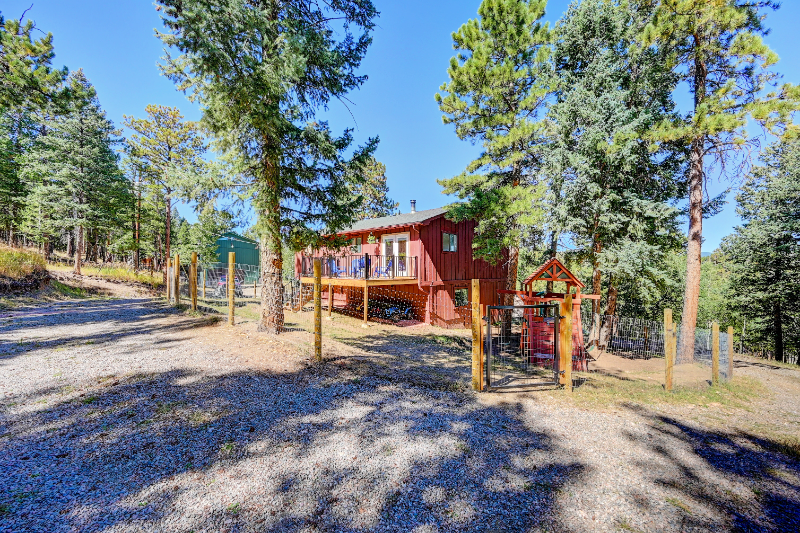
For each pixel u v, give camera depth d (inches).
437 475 120.7
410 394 201.6
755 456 146.7
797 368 438.9
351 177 309.0
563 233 462.9
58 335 304.8
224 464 120.9
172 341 287.6
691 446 153.9
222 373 214.7
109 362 227.6
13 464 114.0
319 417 163.8
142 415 154.6
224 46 203.5
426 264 618.8
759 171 639.1
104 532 86.3
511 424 167.2
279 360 246.5
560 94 492.4
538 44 488.1
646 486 120.6
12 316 398.0
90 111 820.6
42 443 128.6
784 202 614.2
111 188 839.1
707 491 119.2
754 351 855.7
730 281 764.6
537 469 128.0
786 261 619.5
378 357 299.4
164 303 548.7
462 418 171.0
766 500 114.9
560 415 181.5
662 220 454.9
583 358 349.7
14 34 322.3
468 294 719.7
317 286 249.0
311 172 301.3
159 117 987.9
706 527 99.8
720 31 338.0
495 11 472.1
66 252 1181.1
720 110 341.1
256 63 218.4
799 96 303.1
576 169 424.5
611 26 457.4
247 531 89.6
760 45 309.4
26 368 211.5
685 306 391.5
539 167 506.3
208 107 247.1
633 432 165.0
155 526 89.6
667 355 243.0
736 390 256.1
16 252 616.7
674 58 376.5
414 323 604.7
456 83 496.4
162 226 1145.4
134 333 316.5
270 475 115.9
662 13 355.3
